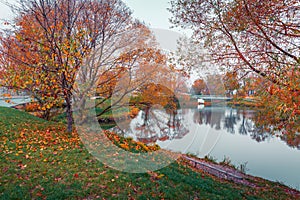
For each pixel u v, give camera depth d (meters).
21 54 5.03
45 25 5.14
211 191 3.59
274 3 3.77
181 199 2.94
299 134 3.71
